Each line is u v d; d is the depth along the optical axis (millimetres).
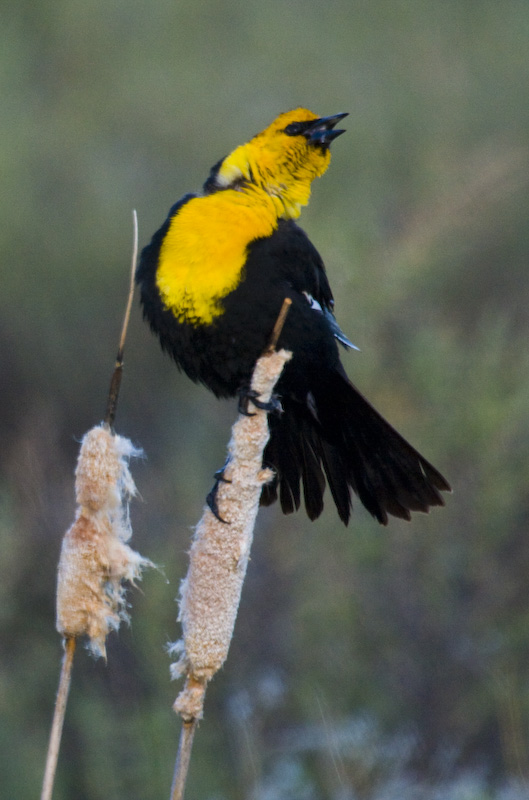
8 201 20203
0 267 19969
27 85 22656
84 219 21156
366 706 11734
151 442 18297
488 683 11570
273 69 24469
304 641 12141
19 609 13039
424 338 13281
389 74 24688
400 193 20531
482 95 23875
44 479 14406
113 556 4973
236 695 11117
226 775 10727
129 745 11148
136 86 23078
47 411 17234
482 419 12570
